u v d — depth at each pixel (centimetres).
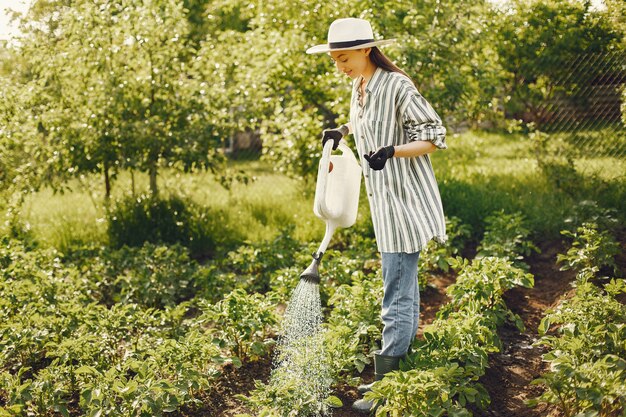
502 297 558
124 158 769
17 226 769
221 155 814
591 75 854
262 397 362
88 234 785
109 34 779
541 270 621
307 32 880
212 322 542
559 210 718
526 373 430
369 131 352
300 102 941
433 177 360
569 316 413
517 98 1028
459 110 825
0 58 799
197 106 791
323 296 561
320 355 394
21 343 443
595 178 761
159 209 798
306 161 862
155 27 788
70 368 415
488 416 375
